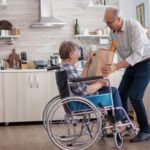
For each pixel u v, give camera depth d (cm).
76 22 579
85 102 317
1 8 555
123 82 382
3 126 503
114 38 375
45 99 519
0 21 551
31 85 514
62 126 473
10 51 559
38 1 563
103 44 588
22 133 444
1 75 507
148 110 489
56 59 546
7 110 511
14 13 559
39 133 441
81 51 566
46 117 341
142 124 371
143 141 370
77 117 338
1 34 541
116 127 339
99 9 588
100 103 331
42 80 517
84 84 327
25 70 511
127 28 358
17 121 514
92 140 327
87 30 570
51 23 546
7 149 356
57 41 575
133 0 602
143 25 579
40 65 534
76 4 580
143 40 353
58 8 575
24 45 564
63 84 325
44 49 571
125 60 348
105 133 384
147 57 361
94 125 395
